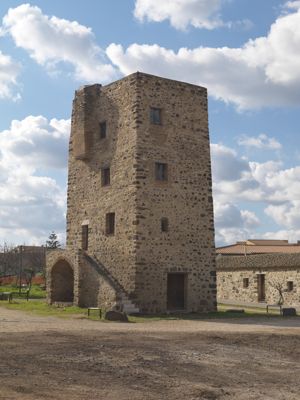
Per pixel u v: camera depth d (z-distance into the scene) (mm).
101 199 29406
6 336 16188
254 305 38031
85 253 28797
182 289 27984
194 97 29750
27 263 64688
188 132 29156
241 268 43094
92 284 27625
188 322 23219
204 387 11383
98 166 29984
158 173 27906
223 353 15188
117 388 10812
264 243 67938
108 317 22781
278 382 12234
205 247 28703
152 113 28156
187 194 28531
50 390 10227
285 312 27938
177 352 14906
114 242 28000
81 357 13453
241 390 11391
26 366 12078
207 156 29656
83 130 30750
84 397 9938
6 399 9312
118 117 28844
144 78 28016
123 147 28172
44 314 24656
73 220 31625
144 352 14594
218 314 27344
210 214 29188
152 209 27234
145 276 26531
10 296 32656
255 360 14508
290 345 16938
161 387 11164
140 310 26141
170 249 27469
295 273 37781
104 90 30234
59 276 31266
